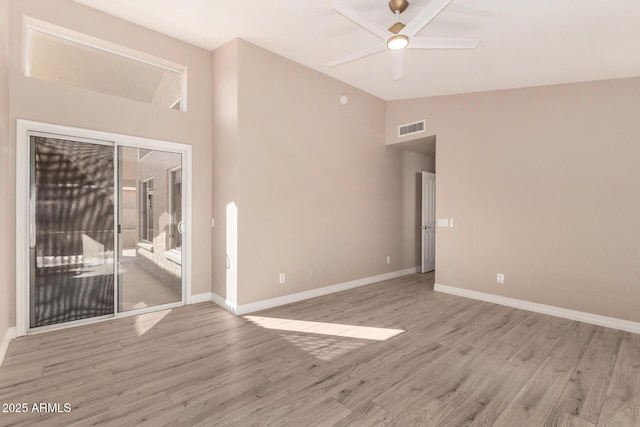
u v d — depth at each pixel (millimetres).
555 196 3727
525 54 3127
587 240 3514
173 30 3531
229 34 3529
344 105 4762
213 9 3051
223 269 3859
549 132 3768
